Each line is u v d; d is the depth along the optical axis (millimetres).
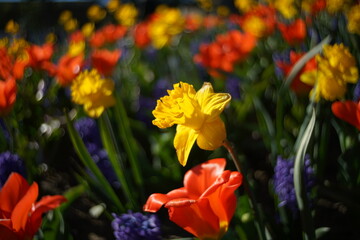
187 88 611
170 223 1063
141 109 1492
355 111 684
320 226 982
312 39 1298
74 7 4754
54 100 1656
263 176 1249
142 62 2445
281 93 873
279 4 1675
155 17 2146
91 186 1009
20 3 3568
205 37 2750
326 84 766
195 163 1232
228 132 1167
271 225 858
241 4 2264
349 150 937
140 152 1217
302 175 606
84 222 1107
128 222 784
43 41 2975
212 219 594
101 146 1193
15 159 954
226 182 586
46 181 1338
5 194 623
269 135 1093
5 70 1292
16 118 1263
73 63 1180
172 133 1265
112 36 2146
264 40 1635
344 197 896
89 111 906
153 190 1160
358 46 1119
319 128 1008
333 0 1387
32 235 625
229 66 1378
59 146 1459
